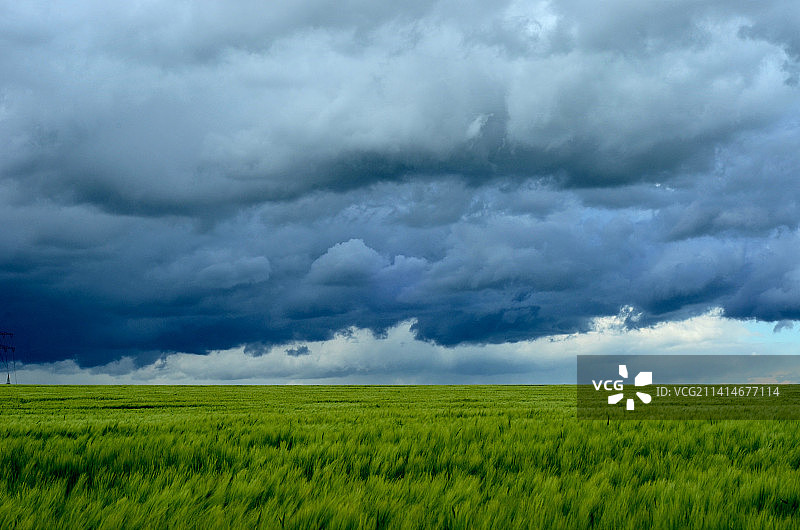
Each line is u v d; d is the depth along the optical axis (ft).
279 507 17.01
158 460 24.90
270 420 50.34
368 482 20.65
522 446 28.78
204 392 192.75
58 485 19.30
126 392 190.19
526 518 16.01
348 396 151.53
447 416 56.24
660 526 15.51
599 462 25.64
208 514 16.14
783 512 17.56
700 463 25.64
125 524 15.37
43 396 147.54
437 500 18.03
